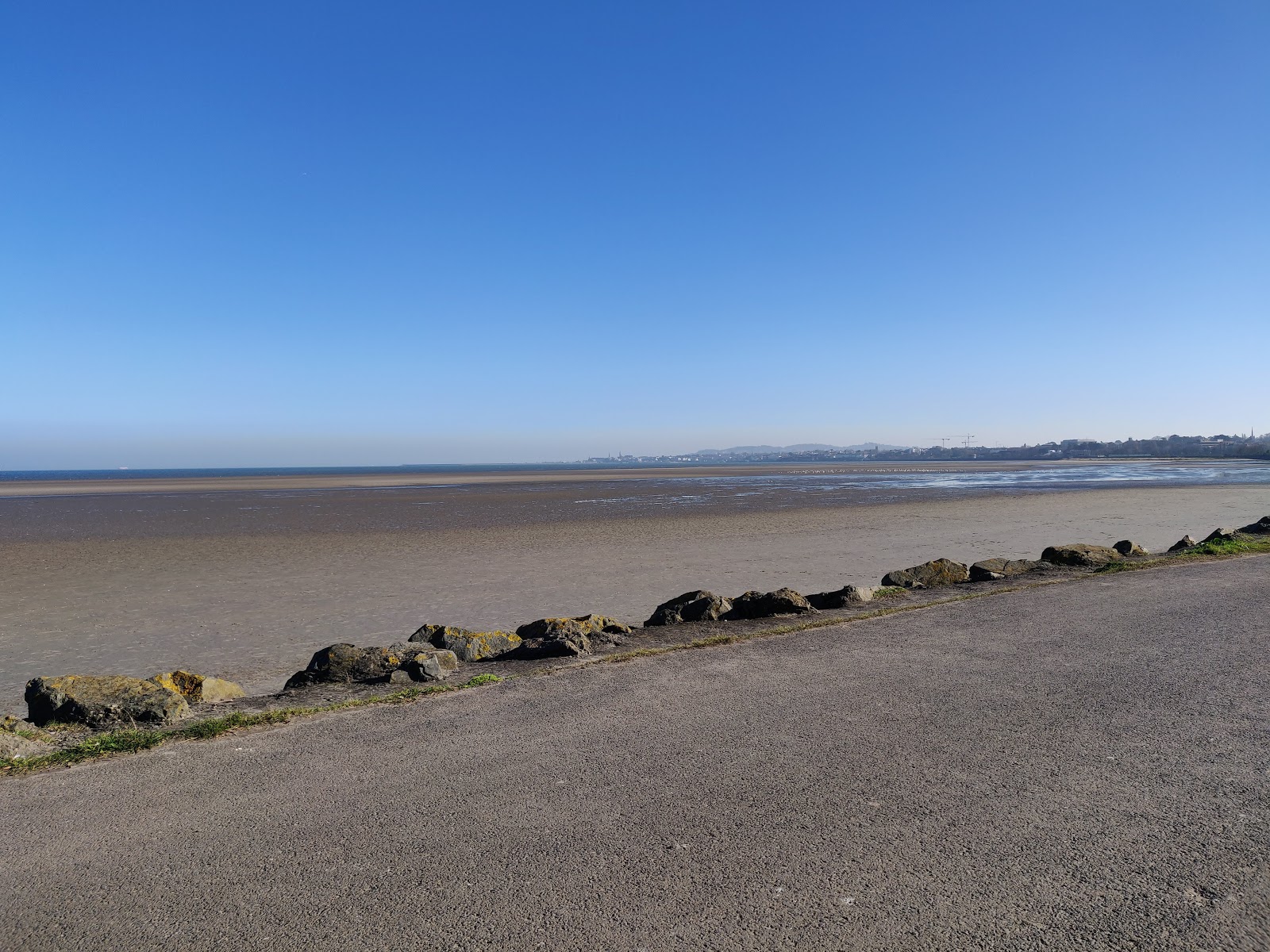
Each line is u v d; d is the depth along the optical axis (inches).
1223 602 370.0
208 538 1063.0
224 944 116.6
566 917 122.3
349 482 3570.4
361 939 117.4
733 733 205.2
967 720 211.8
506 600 573.3
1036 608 364.5
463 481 3533.5
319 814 160.4
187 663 416.2
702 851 142.4
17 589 665.6
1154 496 1581.0
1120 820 152.5
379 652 299.4
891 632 319.9
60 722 225.9
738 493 2025.1
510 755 192.1
